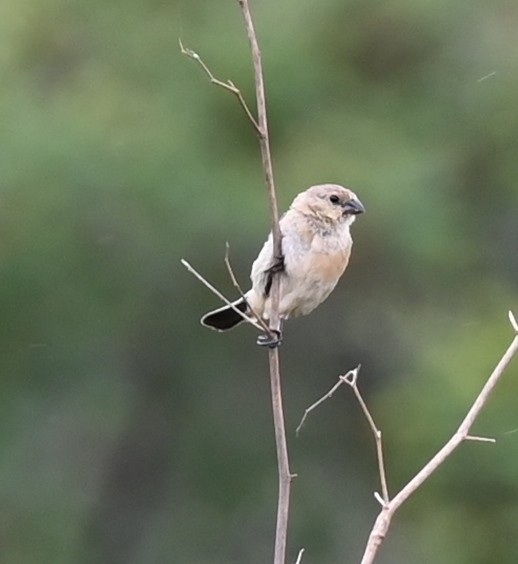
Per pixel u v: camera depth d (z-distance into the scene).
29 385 17.25
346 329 18.05
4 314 16.41
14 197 15.75
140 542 19.70
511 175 17.39
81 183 15.66
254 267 8.95
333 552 18.34
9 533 18.25
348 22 16.94
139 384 18.50
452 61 17.55
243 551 18.89
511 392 13.67
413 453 13.95
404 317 17.42
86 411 17.80
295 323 18.28
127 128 15.94
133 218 15.95
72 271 16.33
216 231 15.93
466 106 17.44
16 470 17.98
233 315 9.80
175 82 16.39
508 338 14.90
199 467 18.91
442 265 17.09
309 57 16.66
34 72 16.75
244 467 18.84
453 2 17.47
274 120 16.33
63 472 18.69
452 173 17.16
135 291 16.75
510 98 17.45
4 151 15.59
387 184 16.25
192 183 15.66
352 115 16.80
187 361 18.28
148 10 16.97
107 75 16.53
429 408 14.11
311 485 18.55
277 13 16.77
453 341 15.73
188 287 17.05
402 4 16.97
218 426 18.83
